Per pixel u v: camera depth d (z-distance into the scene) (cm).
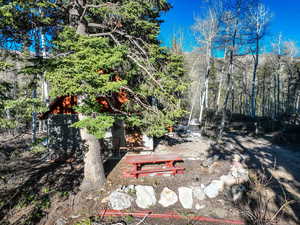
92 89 339
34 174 697
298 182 678
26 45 524
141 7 512
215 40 1594
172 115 598
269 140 1386
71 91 326
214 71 2447
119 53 395
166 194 552
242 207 523
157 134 604
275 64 2533
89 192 558
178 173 695
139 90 600
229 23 1418
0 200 525
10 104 378
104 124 375
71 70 331
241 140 1380
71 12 552
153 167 757
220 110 3247
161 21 630
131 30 613
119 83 368
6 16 363
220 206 528
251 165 829
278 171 775
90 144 577
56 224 428
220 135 1366
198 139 1353
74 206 495
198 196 557
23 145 1017
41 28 542
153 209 503
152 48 588
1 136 1005
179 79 635
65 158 882
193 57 2073
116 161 843
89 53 355
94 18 637
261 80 2866
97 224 423
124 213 475
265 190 605
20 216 465
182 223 454
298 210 517
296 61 2439
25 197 540
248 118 2375
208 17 1723
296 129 1595
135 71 584
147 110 636
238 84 2953
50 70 345
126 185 589
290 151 1095
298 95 2625
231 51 1414
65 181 641
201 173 698
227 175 668
